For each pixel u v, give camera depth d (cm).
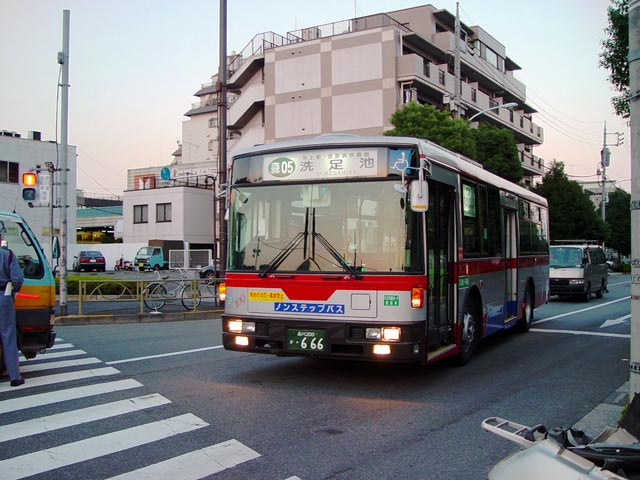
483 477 448
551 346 1107
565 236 4294
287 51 3878
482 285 950
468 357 902
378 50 3569
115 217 5769
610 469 244
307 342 692
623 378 812
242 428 564
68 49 1598
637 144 463
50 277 804
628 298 2373
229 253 760
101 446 510
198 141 6512
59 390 712
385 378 797
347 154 709
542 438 284
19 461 473
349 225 697
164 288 1619
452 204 827
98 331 1284
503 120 4503
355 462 477
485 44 4528
